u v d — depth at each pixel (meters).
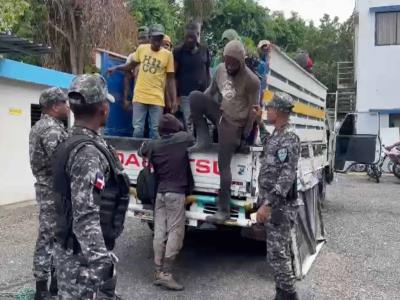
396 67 17.92
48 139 3.87
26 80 9.31
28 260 5.52
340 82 21.56
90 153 2.35
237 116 4.65
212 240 6.57
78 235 2.31
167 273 4.77
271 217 4.08
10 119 9.23
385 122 18.16
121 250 6.04
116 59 5.96
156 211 4.91
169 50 6.05
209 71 6.04
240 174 4.84
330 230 7.42
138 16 16.80
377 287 4.91
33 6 13.70
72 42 14.27
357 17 18.92
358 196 10.98
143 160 5.10
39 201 4.03
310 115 7.33
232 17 21.88
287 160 4.01
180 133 4.94
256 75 4.77
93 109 2.51
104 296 2.45
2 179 9.08
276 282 4.22
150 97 5.71
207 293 4.66
